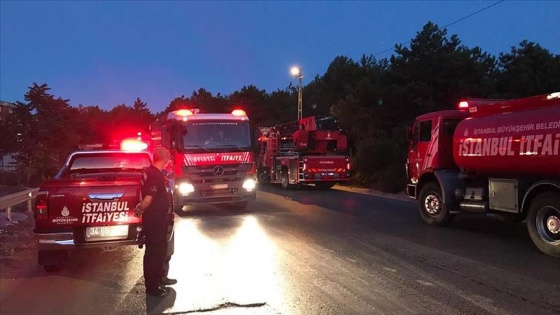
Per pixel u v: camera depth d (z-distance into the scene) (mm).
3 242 9812
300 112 35312
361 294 6137
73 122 29094
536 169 8758
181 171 13609
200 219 12820
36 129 25828
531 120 8828
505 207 9766
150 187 6234
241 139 14203
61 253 7434
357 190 22172
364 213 13852
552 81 22469
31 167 25719
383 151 23438
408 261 7906
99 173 9359
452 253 8500
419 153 12562
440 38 26344
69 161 9297
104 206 7266
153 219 6223
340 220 12484
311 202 16828
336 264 7691
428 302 5816
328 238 9938
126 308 5730
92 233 7262
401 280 6766
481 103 10883
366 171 23750
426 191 11844
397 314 5422
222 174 13898
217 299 5996
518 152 9008
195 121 13875
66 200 7180
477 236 10211
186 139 13742
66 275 7312
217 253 8547
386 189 20422
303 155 22328
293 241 9617
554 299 5922
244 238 9969
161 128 16031
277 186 25109
